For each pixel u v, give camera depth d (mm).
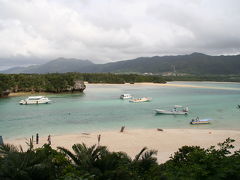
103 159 12359
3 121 52906
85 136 38719
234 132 42312
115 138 37312
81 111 67188
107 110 69375
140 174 12430
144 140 36031
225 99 99312
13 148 12938
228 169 8430
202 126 48875
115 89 157875
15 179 10125
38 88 120562
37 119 55406
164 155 28062
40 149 17516
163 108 74062
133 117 58844
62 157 15148
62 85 123125
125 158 13969
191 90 150875
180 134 40312
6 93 106000
